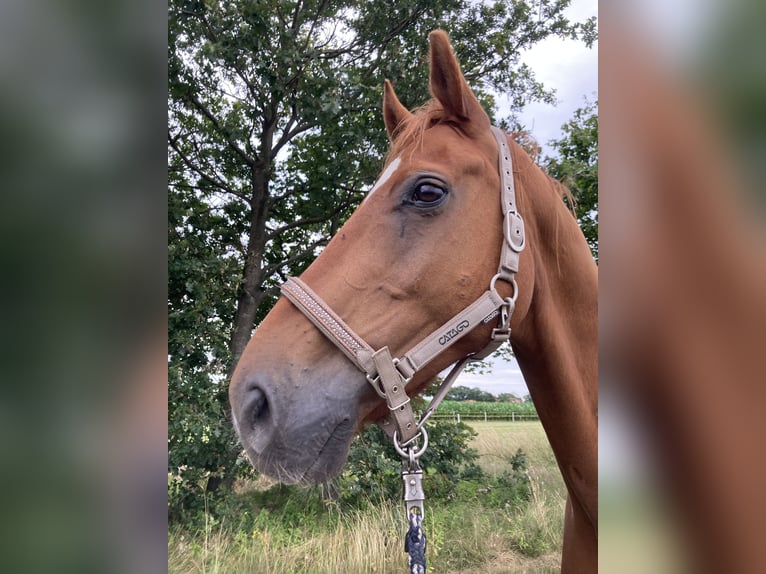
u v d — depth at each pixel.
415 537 1.16
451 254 1.29
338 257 1.33
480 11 5.77
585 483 1.45
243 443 1.20
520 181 1.44
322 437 1.20
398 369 1.25
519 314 1.34
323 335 1.26
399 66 5.02
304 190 5.75
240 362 1.27
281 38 4.80
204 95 5.70
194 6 4.69
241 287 5.47
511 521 4.61
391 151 1.46
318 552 3.96
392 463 4.89
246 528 4.37
